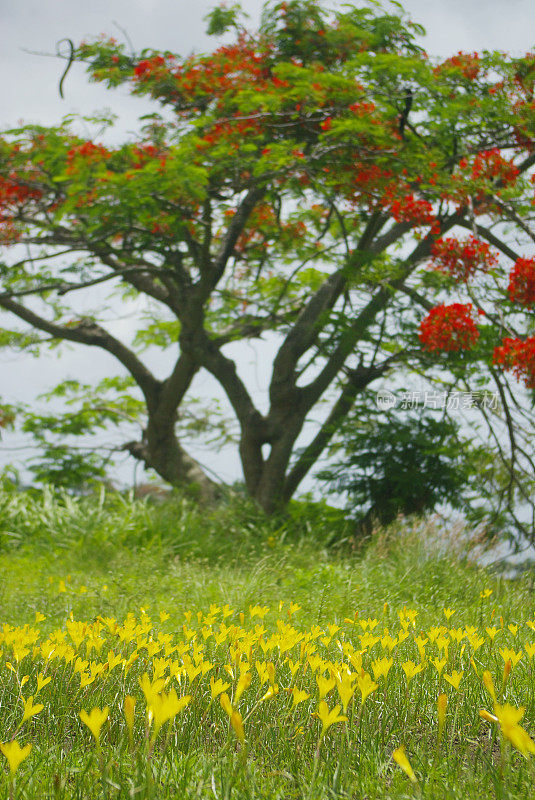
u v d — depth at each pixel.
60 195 12.84
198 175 10.60
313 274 15.88
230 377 14.51
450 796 2.18
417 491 12.71
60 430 18.62
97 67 12.81
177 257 13.54
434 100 11.53
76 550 10.20
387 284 12.13
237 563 9.98
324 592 6.24
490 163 11.17
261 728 2.85
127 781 2.20
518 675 3.70
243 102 11.37
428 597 6.90
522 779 2.36
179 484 16.06
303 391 14.20
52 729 2.94
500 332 11.54
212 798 2.18
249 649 2.88
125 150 11.67
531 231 11.82
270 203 14.52
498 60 11.48
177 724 2.85
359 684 2.25
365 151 11.59
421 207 11.44
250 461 14.33
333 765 2.50
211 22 12.35
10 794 1.81
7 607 6.27
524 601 6.64
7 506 12.43
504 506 12.32
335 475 13.38
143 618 3.57
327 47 12.37
